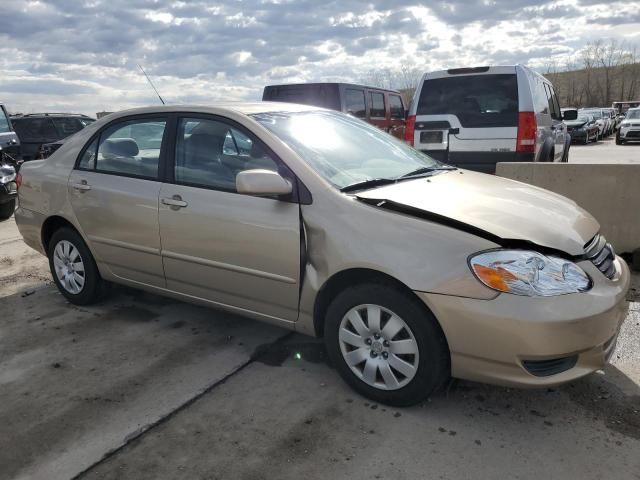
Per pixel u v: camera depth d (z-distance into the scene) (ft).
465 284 8.39
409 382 9.23
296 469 8.14
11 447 8.82
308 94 34.78
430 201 9.66
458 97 22.95
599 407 9.53
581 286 8.52
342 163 11.02
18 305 15.12
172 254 11.94
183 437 8.98
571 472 7.93
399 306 9.03
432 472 7.98
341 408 9.68
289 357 11.69
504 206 9.80
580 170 17.34
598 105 216.33
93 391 10.46
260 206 10.43
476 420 9.24
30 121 47.75
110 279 13.88
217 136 11.44
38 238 15.11
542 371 8.41
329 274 9.61
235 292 11.23
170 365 11.44
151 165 12.37
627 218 16.87
